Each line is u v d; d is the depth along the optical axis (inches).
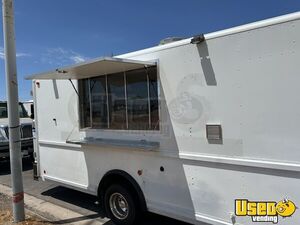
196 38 140.6
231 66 131.6
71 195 253.9
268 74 121.1
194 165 147.0
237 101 130.3
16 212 191.5
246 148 128.4
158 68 159.8
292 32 114.5
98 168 196.9
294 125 115.5
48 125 239.3
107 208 189.5
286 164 117.4
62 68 173.9
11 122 186.5
